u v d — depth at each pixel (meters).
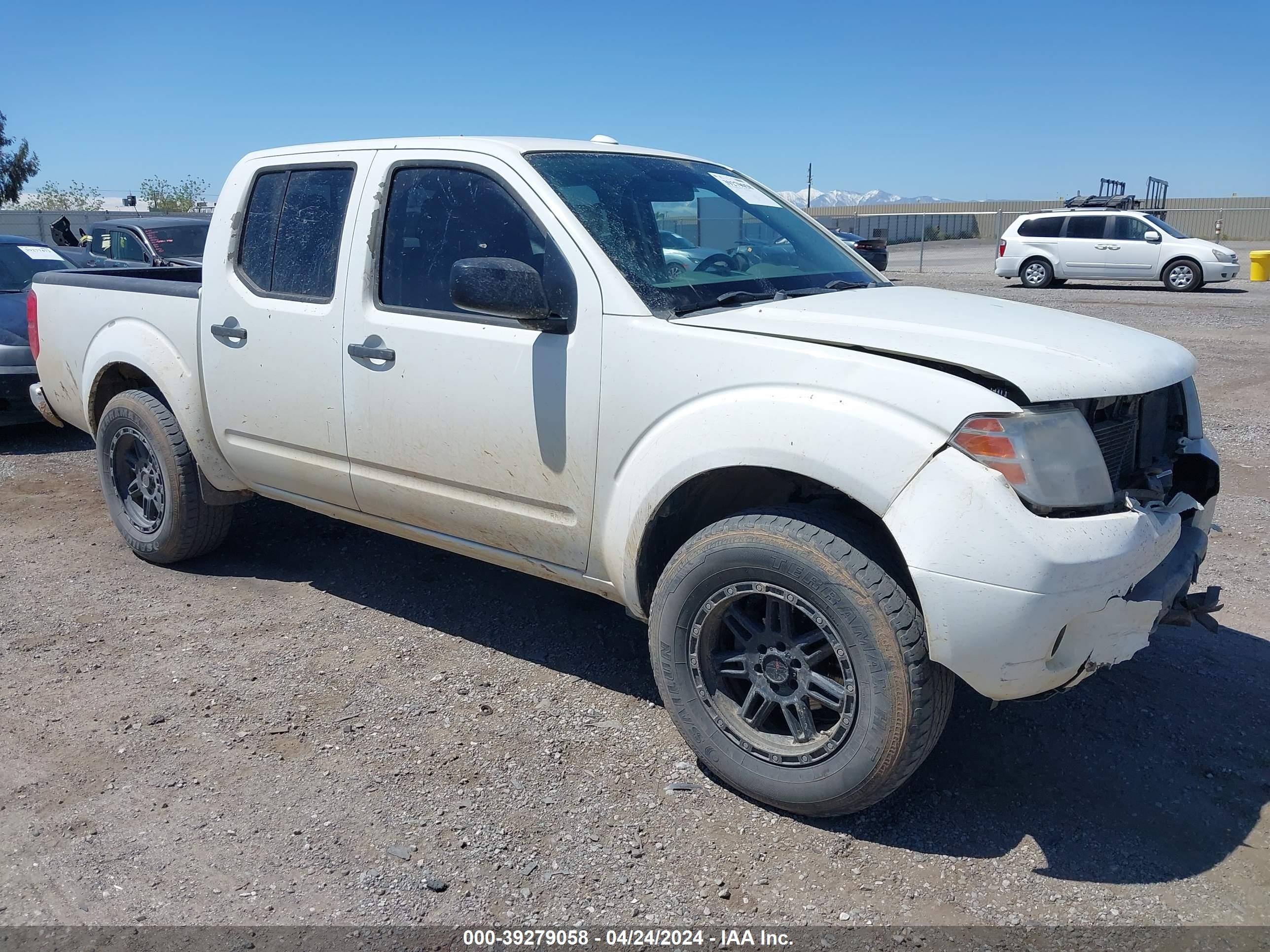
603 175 3.67
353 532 5.59
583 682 3.89
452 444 3.59
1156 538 2.77
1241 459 7.17
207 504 4.82
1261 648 4.15
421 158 3.77
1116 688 3.82
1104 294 20.16
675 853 2.88
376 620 4.46
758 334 3.03
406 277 3.73
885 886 2.74
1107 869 2.81
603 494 3.26
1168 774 3.27
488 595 4.73
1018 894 2.71
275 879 2.75
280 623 4.42
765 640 3.01
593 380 3.21
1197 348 12.44
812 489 3.10
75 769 3.27
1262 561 5.09
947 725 3.56
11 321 7.58
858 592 2.72
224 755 3.36
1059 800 3.13
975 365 2.74
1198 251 20.59
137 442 4.94
